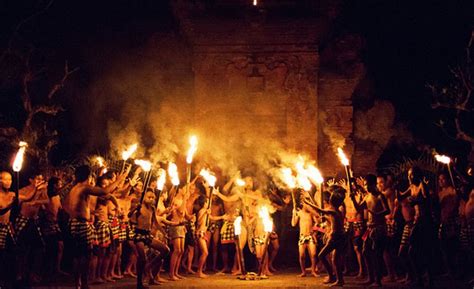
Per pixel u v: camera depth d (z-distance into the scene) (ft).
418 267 44.32
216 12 60.95
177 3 60.49
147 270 45.52
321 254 45.24
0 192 41.06
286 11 60.80
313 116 61.21
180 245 48.29
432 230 44.24
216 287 44.16
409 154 69.87
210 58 61.46
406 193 47.37
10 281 44.42
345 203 49.55
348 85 63.26
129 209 48.21
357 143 64.59
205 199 50.52
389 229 47.70
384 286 44.27
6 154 62.28
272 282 46.34
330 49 63.82
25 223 43.83
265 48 61.36
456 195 47.78
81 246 40.14
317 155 61.72
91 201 45.29
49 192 46.98
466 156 74.02
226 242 51.75
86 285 40.22
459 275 48.65
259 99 61.41
